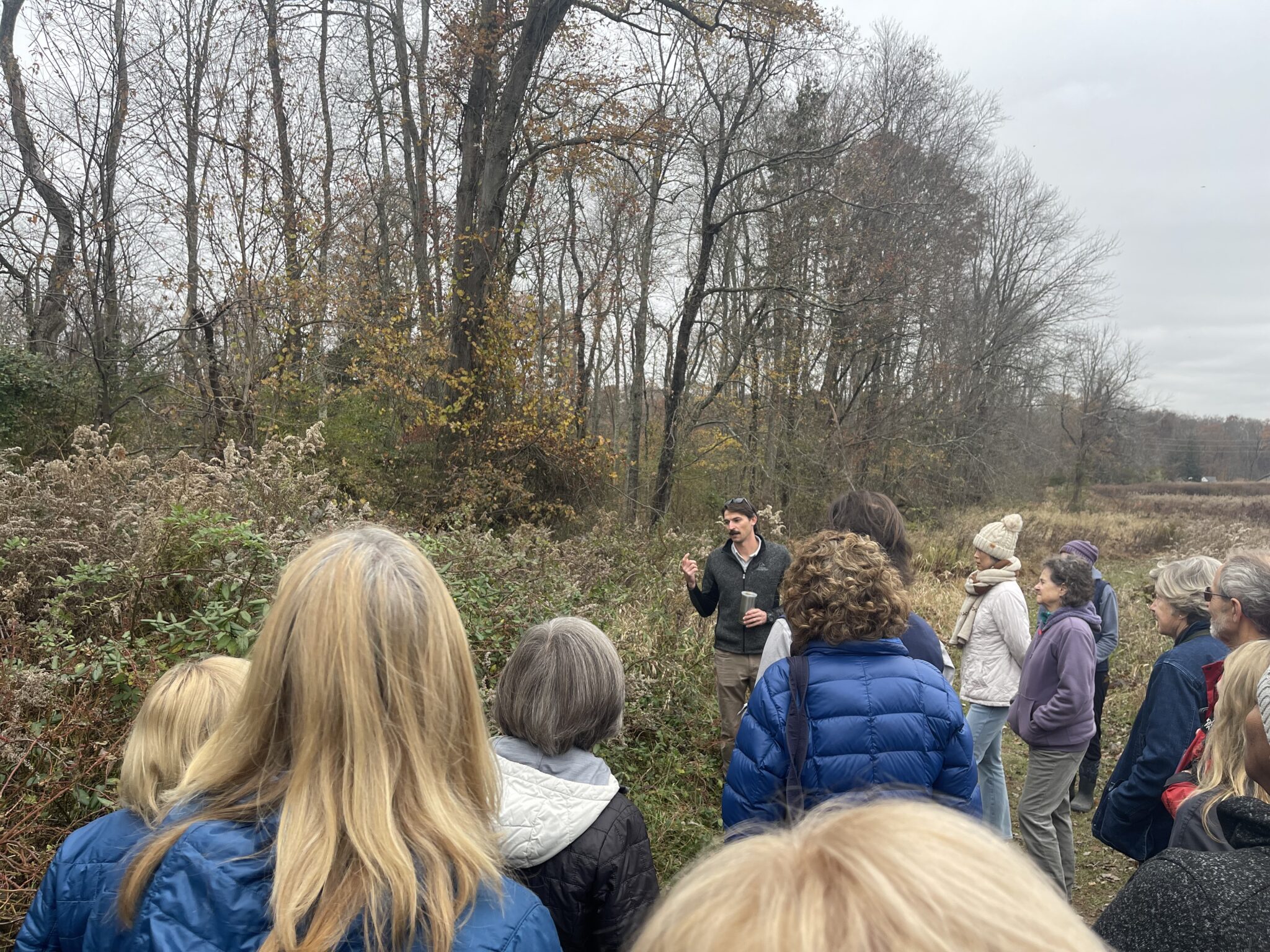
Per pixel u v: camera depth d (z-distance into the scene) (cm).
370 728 102
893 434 2214
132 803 144
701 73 1539
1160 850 274
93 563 414
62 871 116
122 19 1159
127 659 302
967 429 2642
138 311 1286
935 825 64
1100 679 504
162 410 1152
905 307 2027
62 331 1244
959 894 56
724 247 2112
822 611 225
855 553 230
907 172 2252
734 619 478
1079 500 3219
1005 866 61
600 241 2042
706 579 496
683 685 551
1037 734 361
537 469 1466
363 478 1265
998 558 411
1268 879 122
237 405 1143
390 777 101
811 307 1866
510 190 1606
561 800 183
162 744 149
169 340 1230
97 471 560
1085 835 496
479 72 1497
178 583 398
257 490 584
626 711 495
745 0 1436
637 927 178
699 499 2025
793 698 222
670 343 1942
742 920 59
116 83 1147
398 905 92
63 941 112
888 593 224
